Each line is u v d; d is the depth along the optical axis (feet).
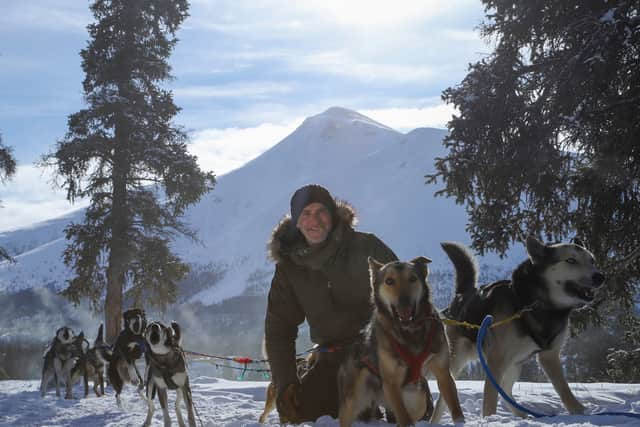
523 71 49.42
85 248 77.87
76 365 43.21
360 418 19.17
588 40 42.96
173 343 25.11
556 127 44.65
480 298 21.53
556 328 20.08
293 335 21.57
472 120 47.62
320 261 20.03
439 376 16.66
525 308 20.15
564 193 46.32
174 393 39.52
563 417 16.98
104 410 34.09
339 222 20.22
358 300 20.31
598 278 19.44
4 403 38.52
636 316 53.06
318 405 20.62
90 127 81.56
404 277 15.99
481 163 47.62
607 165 40.93
